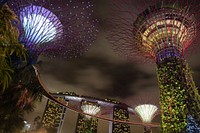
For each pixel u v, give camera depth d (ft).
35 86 47.06
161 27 87.51
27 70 44.65
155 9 90.94
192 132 65.62
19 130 45.75
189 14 87.56
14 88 42.42
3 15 21.83
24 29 46.88
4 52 21.39
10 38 22.12
